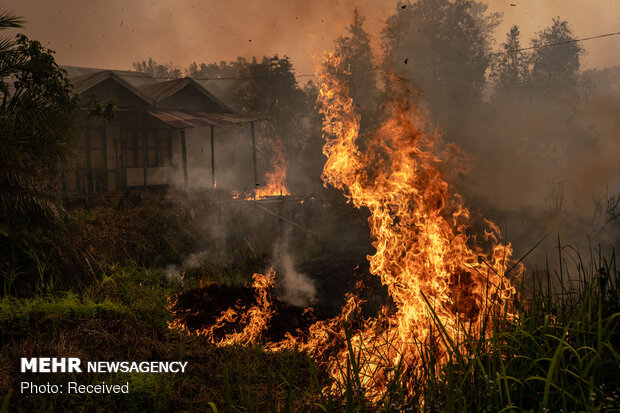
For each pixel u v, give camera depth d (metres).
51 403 3.82
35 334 4.87
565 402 2.61
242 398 3.82
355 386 3.13
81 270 8.09
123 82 19.72
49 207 8.01
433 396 2.98
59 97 9.98
